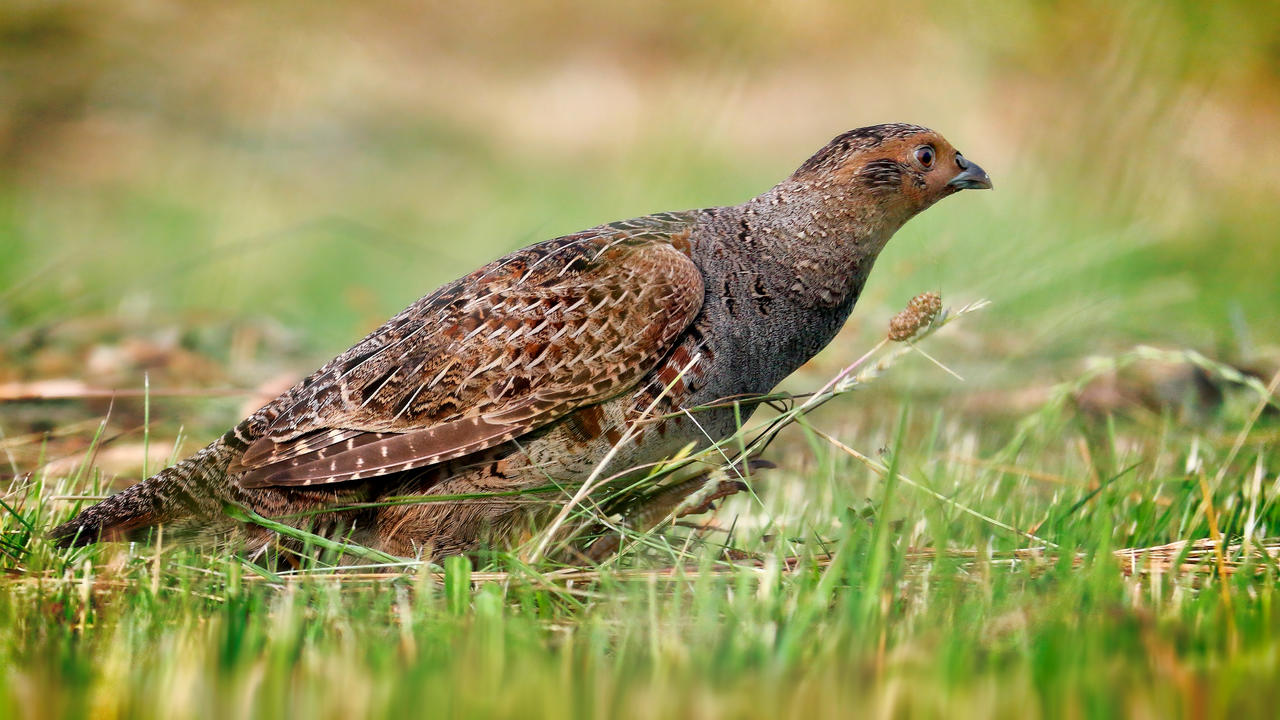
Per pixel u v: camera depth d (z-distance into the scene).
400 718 5.14
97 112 33.72
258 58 36.34
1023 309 15.83
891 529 8.15
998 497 9.53
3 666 6.00
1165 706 5.15
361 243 26.50
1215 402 12.84
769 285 8.82
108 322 15.30
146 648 6.34
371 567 7.64
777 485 10.85
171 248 24.00
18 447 11.12
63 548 8.37
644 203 26.89
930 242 17.92
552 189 30.66
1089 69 20.70
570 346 8.22
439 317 8.40
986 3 23.81
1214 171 20.50
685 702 5.25
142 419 12.23
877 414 13.02
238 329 15.66
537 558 7.68
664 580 7.54
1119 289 16.56
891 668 5.62
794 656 5.85
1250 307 16.39
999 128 24.14
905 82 29.86
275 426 8.34
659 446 8.52
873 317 15.86
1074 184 20.11
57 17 34.75
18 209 27.17
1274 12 19.84
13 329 14.77
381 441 8.12
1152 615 6.38
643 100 37.28
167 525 8.51
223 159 32.28
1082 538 8.41
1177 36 19.98
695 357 8.42
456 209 29.39
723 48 32.16
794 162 29.95
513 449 8.30
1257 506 8.85
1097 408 12.74
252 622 6.46
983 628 6.36
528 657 5.75
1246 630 6.16
